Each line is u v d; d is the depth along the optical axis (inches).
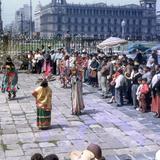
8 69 721.6
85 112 608.4
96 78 881.5
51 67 1040.2
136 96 628.7
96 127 511.8
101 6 6476.4
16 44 1417.3
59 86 908.0
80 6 6373.0
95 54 961.5
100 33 6451.8
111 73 730.2
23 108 642.8
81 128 506.6
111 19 6505.9
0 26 2967.5
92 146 234.2
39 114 498.0
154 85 572.7
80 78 590.6
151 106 593.6
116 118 565.9
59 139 454.0
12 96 754.2
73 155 242.2
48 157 227.1
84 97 749.9
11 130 497.0
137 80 629.3
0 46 1342.3
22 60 1235.9
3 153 402.3
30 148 419.2
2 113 603.2
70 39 1459.2
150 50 1155.3
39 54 1184.8
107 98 736.3
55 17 6264.8
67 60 890.7
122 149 414.9
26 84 936.9
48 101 498.3
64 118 565.9
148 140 449.7
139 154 397.4
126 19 6545.3
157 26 6806.1
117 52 1349.7
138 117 572.7
